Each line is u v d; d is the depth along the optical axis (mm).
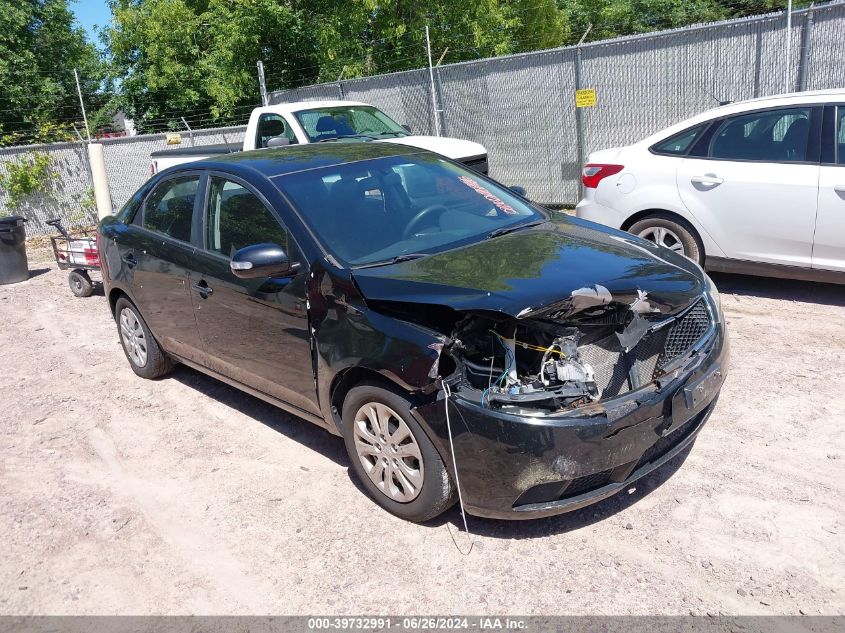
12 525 4055
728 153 6242
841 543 3279
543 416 3096
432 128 12156
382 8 16203
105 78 22562
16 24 20562
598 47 10078
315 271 3848
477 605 3121
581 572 3258
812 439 4129
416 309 3402
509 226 4426
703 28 9195
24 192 14031
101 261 5969
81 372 6340
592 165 7039
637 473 3400
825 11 8398
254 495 4129
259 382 4523
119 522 3998
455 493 3463
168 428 5074
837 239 5750
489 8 16172
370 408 3668
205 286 4652
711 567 3211
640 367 3396
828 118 5812
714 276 7355
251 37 17516
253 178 4445
